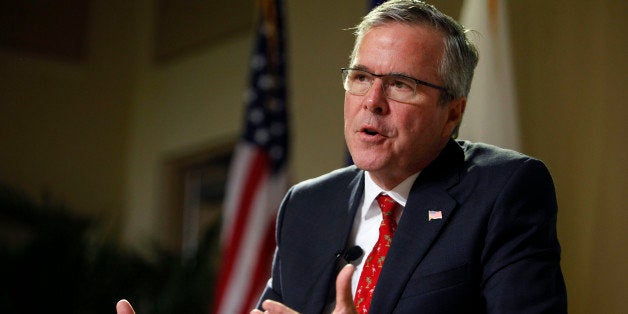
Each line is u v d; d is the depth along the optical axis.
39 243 8.14
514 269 2.63
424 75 2.84
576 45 4.84
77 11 12.56
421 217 2.79
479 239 2.70
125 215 12.24
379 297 2.68
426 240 2.73
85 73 12.46
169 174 11.73
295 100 8.30
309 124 8.12
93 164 12.27
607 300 4.39
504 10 4.29
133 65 12.60
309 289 2.88
